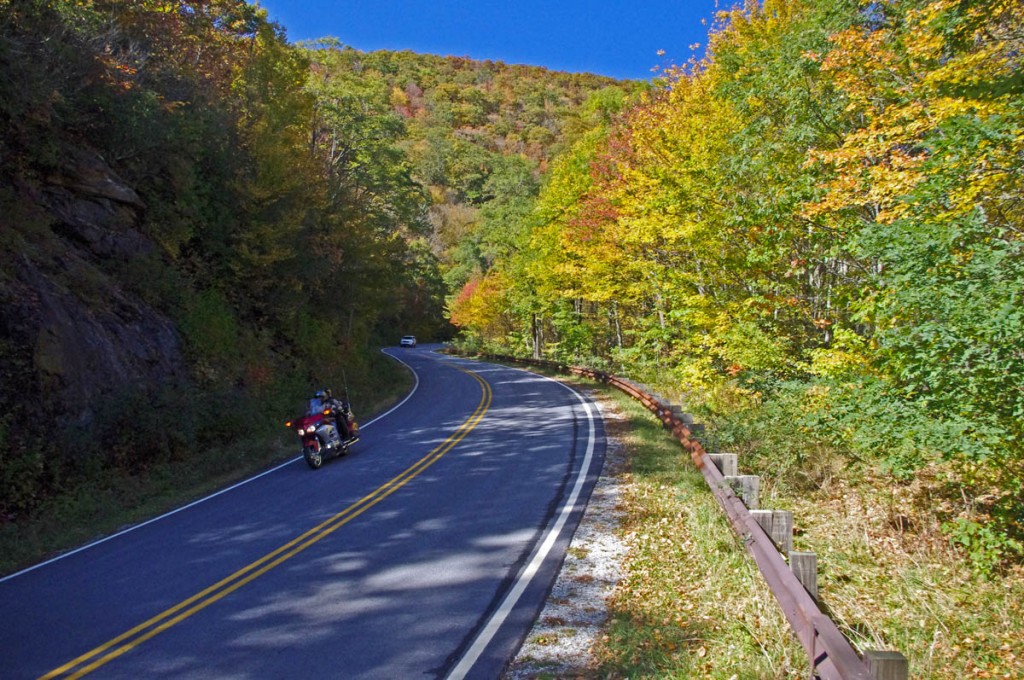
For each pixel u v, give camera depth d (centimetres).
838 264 1495
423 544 826
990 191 771
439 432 1812
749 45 1593
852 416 880
